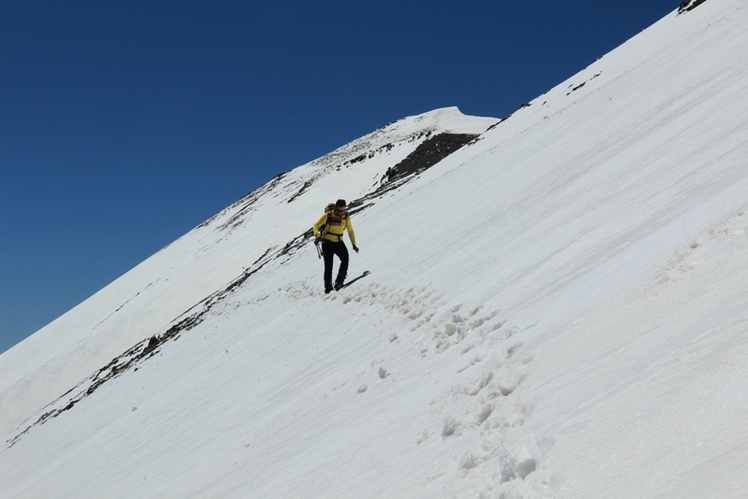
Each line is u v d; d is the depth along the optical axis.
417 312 9.45
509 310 6.38
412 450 4.58
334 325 13.02
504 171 20.64
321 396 8.44
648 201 7.00
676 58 20.89
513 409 3.92
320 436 6.78
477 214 15.27
